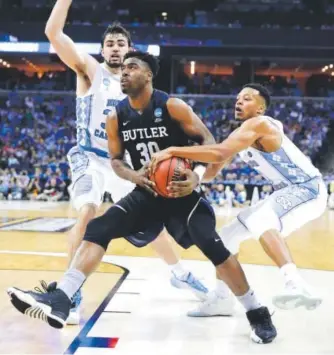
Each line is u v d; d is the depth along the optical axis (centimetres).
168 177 286
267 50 2289
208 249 297
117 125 310
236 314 362
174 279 391
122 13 2438
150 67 299
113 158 320
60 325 272
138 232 315
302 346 292
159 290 425
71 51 368
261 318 300
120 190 394
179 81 2541
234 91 2462
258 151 348
